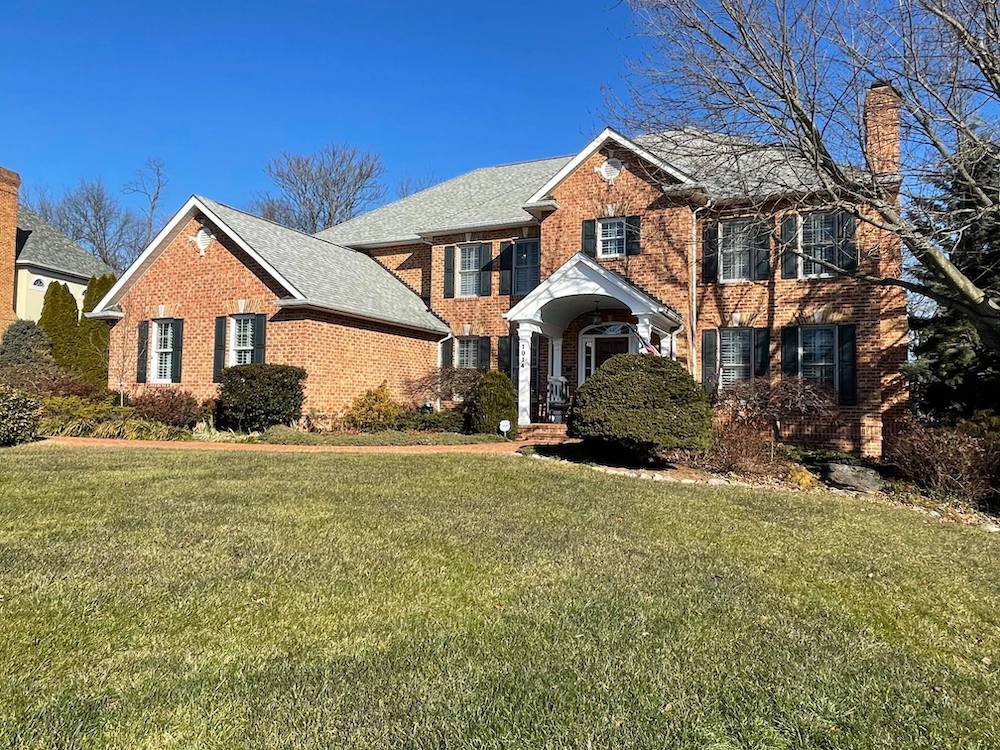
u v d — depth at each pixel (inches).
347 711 117.0
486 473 386.6
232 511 271.0
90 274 1205.7
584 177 699.4
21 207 1228.5
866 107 435.5
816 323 617.9
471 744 108.3
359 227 952.3
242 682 126.4
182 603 165.6
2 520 244.1
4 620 151.5
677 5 443.2
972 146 401.4
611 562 217.0
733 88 450.9
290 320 642.8
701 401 446.9
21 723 110.0
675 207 657.6
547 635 153.9
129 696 119.9
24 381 747.4
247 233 682.8
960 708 130.2
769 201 612.4
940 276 424.8
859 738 116.8
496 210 818.2
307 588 180.4
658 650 148.3
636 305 596.1
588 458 473.1
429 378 710.5
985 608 198.1
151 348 726.5
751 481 433.4
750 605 183.6
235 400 611.5
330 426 641.6
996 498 402.9
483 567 205.0
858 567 233.1
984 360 558.9
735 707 124.6
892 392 593.9
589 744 109.7
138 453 454.3
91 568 190.1
